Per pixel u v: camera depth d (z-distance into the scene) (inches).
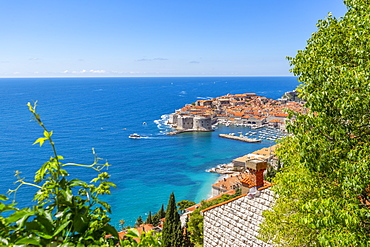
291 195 627.2
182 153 6501.0
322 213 483.2
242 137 7775.6
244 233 772.0
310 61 633.6
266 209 719.7
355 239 416.2
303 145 525.3
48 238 161.8
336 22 690.2
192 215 1729.8
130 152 6520.7
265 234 661.9
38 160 5575.8
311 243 595.2
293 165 693.9
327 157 497.4
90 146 6879.9
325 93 507.5
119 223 3582.7
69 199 181.8
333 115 515.2
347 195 465.7
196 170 5433.1
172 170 5423.2
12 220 162.7
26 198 3614.7
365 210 411.5
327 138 534.0
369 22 504.7
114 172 5275.6
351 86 478.3
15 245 155.2
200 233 1579.7
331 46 598.5
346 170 452.1
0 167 5113.2
